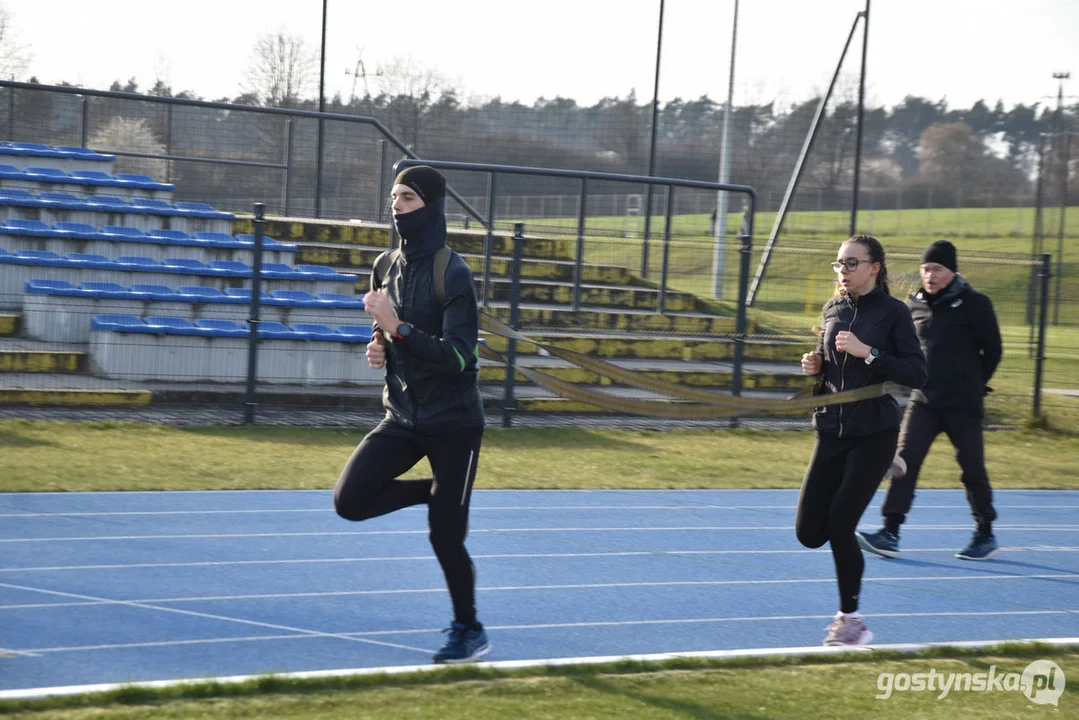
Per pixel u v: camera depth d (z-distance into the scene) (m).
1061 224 99.31
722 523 21.25
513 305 31.44
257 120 50.06
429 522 11.78
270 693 10.33
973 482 19.17
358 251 41.88
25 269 33.47
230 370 31.20
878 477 12.78
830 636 13.20
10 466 21.94
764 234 66.12
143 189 44.75
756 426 34.12
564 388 11.01
